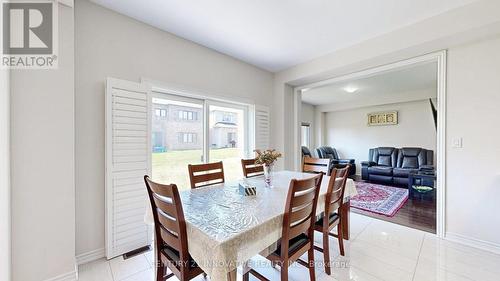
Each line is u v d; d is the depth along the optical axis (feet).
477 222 7.18
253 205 4.78
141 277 5.67
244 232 3.50
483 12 6.16
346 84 15.51
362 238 7.84
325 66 10.30
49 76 5.26
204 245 3.42
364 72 10.14
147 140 7.29
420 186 13.01
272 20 7.40
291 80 12.06
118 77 7.00
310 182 4.41
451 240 7.65
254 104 11.72
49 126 5.23
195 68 9.13
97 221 6.57
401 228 8.73
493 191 6.91
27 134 4.92
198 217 4.09
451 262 6.28
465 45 7.38
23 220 4.85
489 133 6.97
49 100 5.24
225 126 10.96
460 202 7.50
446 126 7.77
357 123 22.29
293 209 4.33
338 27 7.84
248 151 11.94
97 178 6.58
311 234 4.97
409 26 7.62
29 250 4.93
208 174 7.02
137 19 7.39
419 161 17.04
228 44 9.27
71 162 5.55
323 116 24.40
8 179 4.59
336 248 7.16
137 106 7.07
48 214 5.19
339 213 6.61
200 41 9.00
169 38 8.30
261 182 7.22
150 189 4.33
